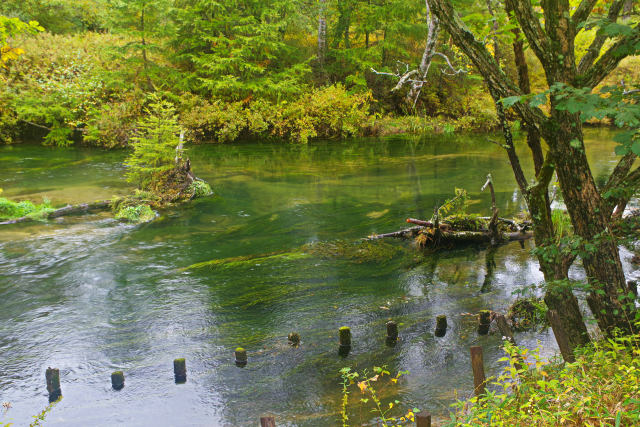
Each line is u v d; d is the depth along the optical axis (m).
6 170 15.20
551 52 3.55
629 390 3.09
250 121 23.22
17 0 25.00
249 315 6.26
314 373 4.93
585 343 4.31
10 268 7.76
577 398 3.07
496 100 4.23
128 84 22.53
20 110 19.59
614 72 23.36
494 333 5.67
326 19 29.44
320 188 13.80
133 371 4.99
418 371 4.92
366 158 19.03
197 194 12.60
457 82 29.75
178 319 6.14
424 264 8.08
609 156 18.20
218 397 4.56
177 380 4.83
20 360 5.20
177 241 9.25
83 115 21.27
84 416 4.29
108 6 22.95
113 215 10.87
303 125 23.77
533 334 5.62
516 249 8.81
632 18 3.66
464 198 10.68
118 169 15.69
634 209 9.28
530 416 3.05
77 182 13.77
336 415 4.25
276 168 16.78
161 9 21.52
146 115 21.66
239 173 15.80
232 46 24.75
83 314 6.28
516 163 4.43
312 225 10.33
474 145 22.67
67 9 26.86
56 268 7.81
